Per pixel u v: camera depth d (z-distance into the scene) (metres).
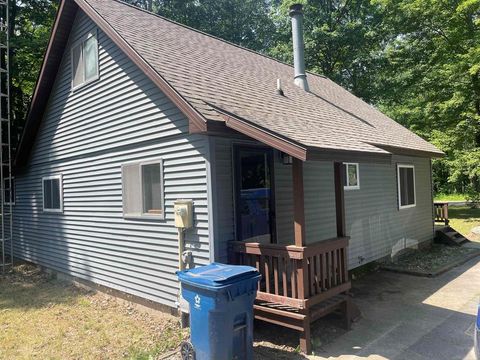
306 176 8.01
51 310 7.48
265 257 5.46
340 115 9.67
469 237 14.43
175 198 6.39
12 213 12.66
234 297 4.39
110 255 7.99
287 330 5.79
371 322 6.14
